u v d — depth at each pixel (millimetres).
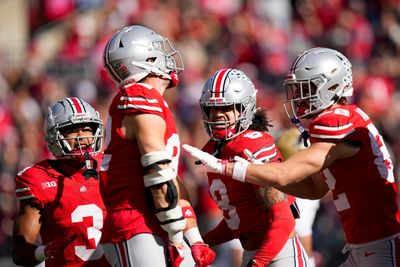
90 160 20656
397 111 50344
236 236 20672
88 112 20797
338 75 19703
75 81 54219
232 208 20375
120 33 19078
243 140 20047
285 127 43250
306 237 26047
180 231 18219
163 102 18562
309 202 26094
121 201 18422
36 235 20391
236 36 58094
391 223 19578
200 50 57594
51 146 20828
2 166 45219
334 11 59719
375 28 58062
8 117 51719
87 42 58531
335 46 57219
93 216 20484
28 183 20516
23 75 55094
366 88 50094
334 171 19609
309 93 19688
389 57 55656
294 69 19828
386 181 19609
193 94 50469
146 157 17922
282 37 58594
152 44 18984
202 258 18859
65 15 63344
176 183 18438
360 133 19312
